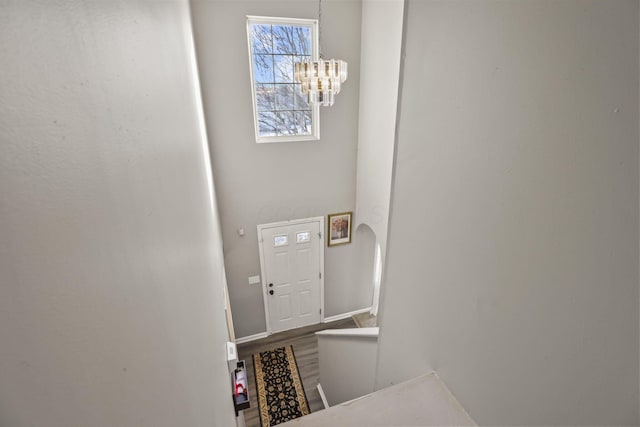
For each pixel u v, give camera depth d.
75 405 0.29
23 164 0.24
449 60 1.14
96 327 0.34
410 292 1.60
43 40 0.28
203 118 3.30
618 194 0.64
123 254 0.43
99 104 0.40
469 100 1.07
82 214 0.33
